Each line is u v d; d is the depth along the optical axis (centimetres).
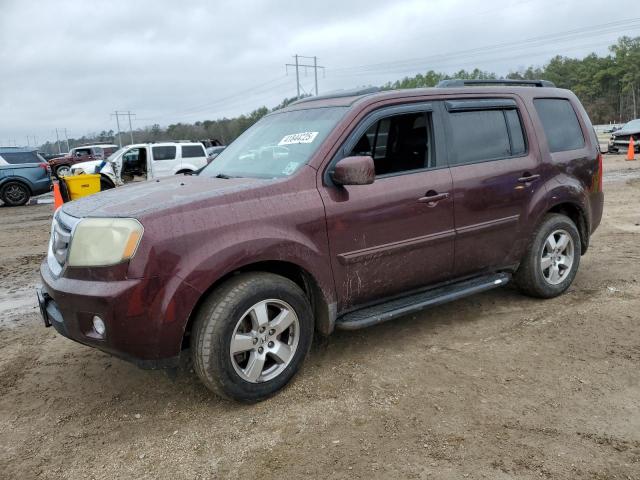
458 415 311
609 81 11906
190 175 442
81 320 309
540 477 255
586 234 528
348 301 377
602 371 358
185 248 304
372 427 303
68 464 284
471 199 423
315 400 336
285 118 434
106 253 299
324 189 358
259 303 328
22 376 391
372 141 391
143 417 328
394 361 385
